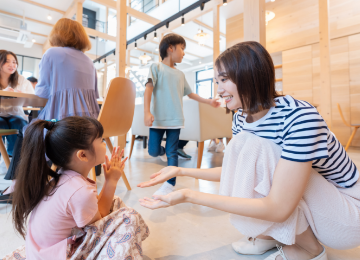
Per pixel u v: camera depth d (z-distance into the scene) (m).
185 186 1.59
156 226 0.98
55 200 0.59
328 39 2.56
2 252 0.77
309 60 4.18
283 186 0.54
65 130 0.62
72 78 1.20
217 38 3.87
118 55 2.25
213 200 0.58
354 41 3.64
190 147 4.02
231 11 5.20
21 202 0.60
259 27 1.30
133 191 1.49
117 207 0.80
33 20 6.36
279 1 4.56
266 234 0.66
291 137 0.56
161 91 1.57
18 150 1.24
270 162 0.63
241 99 0.59
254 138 0.66
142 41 5.68
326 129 0.57
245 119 0.74
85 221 0.59
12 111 1.91
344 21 3.74
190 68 9.61
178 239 0.87
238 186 0.66
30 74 8.16
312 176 0.62
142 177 1.87
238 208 0.56
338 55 3.80
